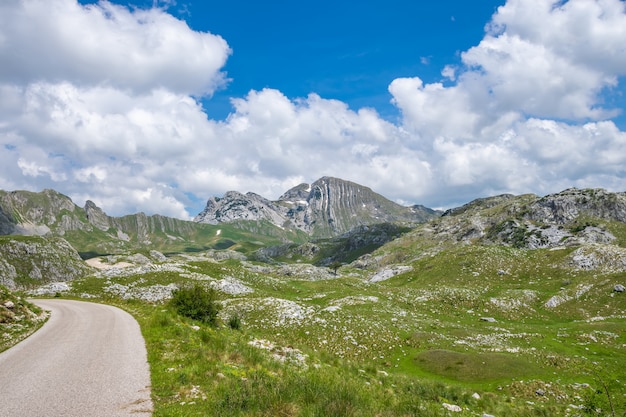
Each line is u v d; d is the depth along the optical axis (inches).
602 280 4343.0
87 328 1221.7
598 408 823.7
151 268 4008.4
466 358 2026.3
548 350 2472.9
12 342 973.8
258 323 2508.6
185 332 1075.9
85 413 475.5
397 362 2095.2
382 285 6018.7
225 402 520.1
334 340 2279.8
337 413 538.3
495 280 5433.1
